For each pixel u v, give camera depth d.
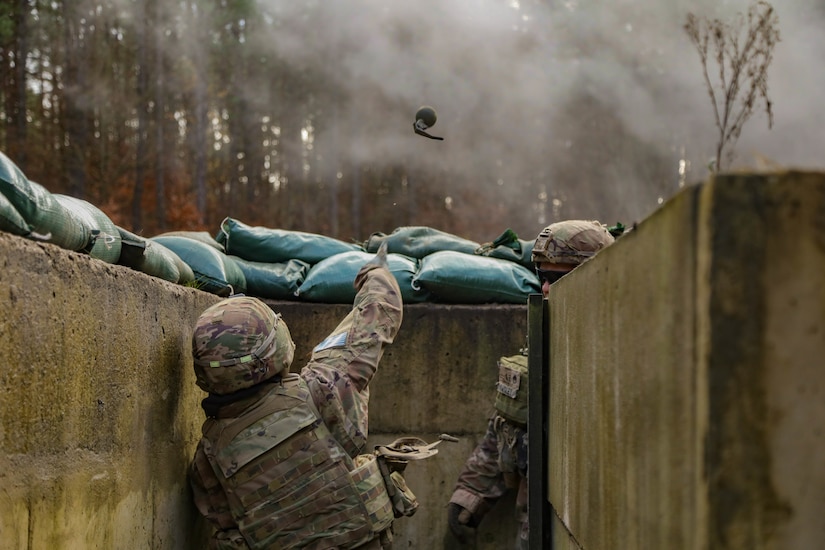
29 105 20.59
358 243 4.48
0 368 1.45
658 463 1.16
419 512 3.88
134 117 21.12
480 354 3.91
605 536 1.53
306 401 2.63
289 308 3.88
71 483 1.77
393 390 3.90
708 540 0.97
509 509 3.80
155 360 2.41
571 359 1.97
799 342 0.97
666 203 1.13
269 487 2.55
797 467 0.96
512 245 4.27
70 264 1.77
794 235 0.97
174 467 2.62
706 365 0.98
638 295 1.28
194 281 3.38
